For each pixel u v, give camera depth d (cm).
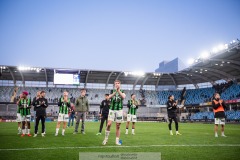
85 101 1291
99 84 5312
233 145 794
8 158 552
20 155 588
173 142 870
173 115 1270
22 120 1117
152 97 5325
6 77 4738
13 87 4828
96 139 948
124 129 1725
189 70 4453
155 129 1792
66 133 1265
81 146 739
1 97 4578
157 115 5078
